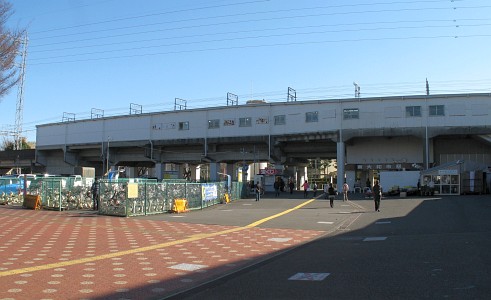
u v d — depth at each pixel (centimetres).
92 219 2231
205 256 1159
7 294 748
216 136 6025
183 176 8088
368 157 5544
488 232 1492
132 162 7900
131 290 787
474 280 787
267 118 5744
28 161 8288
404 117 5116
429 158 5178
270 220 2180
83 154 7575
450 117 4975
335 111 5356
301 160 7125
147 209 2517
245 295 741
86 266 1007
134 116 6656
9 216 2408
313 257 1126
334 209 2839
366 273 889
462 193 4038
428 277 828
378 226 1847
